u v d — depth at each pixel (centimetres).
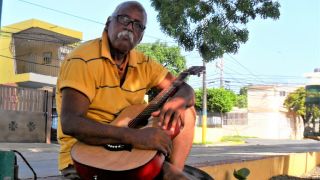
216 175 557
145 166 221
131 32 258
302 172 986
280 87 4778
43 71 2725
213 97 4222
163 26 688
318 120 2977
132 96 270
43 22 2634
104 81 256
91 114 255
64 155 258
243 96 5072
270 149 2131
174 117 254
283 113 4738
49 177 429
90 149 232
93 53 255
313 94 1476
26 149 1692
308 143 3297
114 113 259
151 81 289
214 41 673
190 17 678
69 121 233
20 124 1986
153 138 228
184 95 268
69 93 243
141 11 263
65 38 2711
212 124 4300
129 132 229
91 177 222
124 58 268
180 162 258
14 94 1984
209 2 682
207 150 1905
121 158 225
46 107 2091
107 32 265
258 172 707
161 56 3092
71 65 249
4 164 252
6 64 2747
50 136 2088
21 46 2748
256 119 4625
